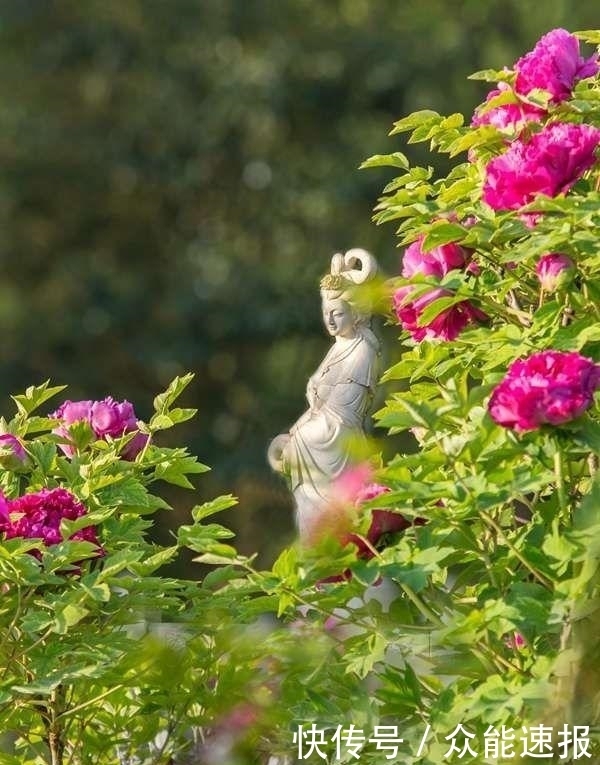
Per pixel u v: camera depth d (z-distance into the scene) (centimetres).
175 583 598
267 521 2789
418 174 652
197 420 3030
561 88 605
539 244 554
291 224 3183
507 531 589
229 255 3147
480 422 530
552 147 561
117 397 3089
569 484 579
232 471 2869
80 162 3175
